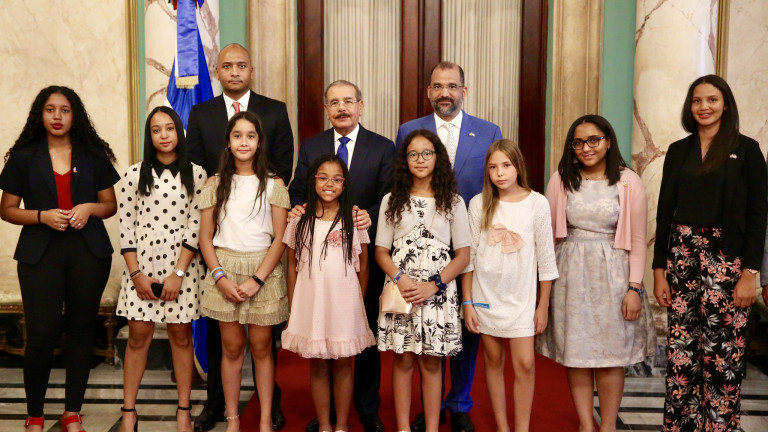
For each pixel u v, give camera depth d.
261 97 3.93
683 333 3.15
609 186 3.22
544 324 3.24
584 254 3.23
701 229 3.08
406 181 3.28
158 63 4.59
